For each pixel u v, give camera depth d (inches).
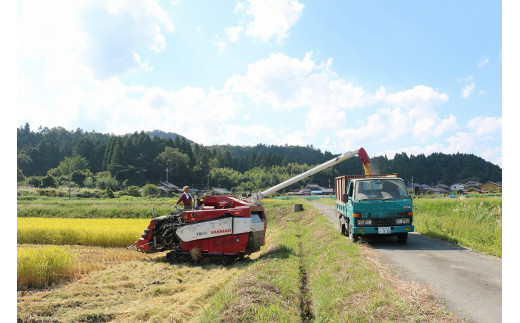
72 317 307.1
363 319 237.9
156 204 2009.1
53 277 419.8
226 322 267.6
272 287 339.0
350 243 507.5
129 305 341.1
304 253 564.4
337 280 343.9
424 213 860.0
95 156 6230.3
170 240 561.6
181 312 312.8
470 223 612.4
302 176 662.5
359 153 671.8
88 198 2925.7
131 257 587.5
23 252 424.5
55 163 6328.7
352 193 553.9
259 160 7731.3
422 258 421.1
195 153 7096.5
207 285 394.6
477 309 245.3
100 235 733.9
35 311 322.3
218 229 537.0
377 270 338.3
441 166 7869.1
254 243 547.2
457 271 353.7
